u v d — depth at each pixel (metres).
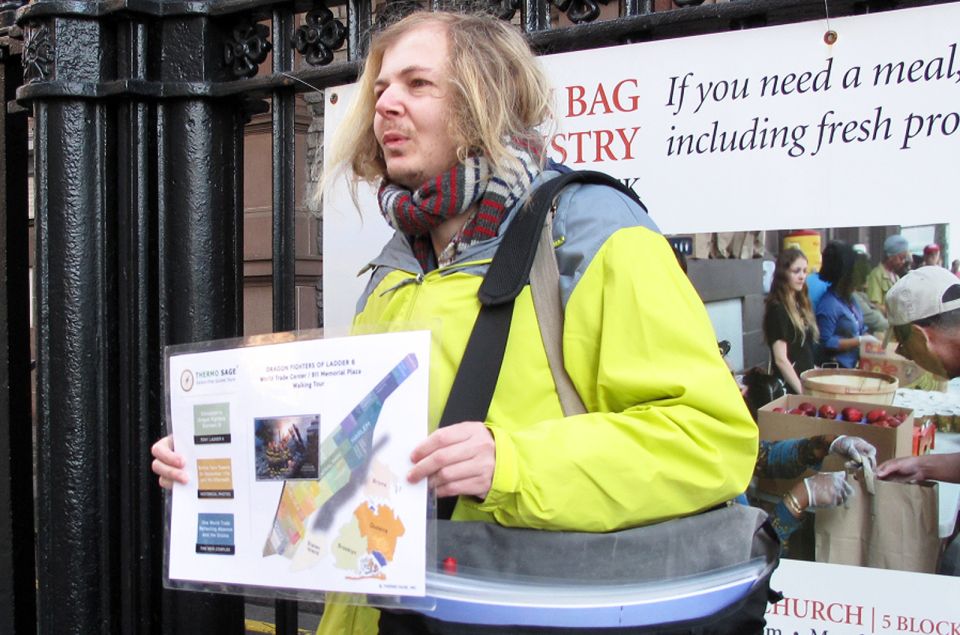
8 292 2.52
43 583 2.28
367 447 1.32
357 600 1.31
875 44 1.83
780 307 1.97
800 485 2.00
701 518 1.37
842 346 1.93
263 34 2.31
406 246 1.64
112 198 2.30
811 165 1.89
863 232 1.88
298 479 1.38
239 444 1.44
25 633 2.53
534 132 1.56
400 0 2.11
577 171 1.50
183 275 2.25
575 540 1.31
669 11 1.93
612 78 2.04
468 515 1.40
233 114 2.34
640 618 1.28
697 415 1.31
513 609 1.28
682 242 2.02
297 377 1.40
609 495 1.29
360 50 2.17
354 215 2.33
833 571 1.97
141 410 2.26
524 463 1.28
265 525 1.40
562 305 1.43
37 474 2.29
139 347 2.27
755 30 1.92
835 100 1.86
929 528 1.89
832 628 1.97
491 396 1.40
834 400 1.95
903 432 1.90
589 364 1.40
